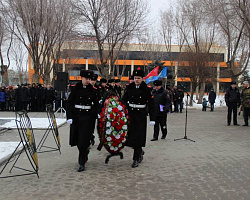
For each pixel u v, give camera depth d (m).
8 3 24.14
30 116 16.75
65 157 7.23
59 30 25.50
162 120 9.80
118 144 6.28
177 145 8.73
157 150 8.01
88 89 6.18
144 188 4.90
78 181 5.29
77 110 6.11
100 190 4.81
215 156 7.27
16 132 10.80
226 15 18.53
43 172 5.89
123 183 5.17
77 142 6.14
